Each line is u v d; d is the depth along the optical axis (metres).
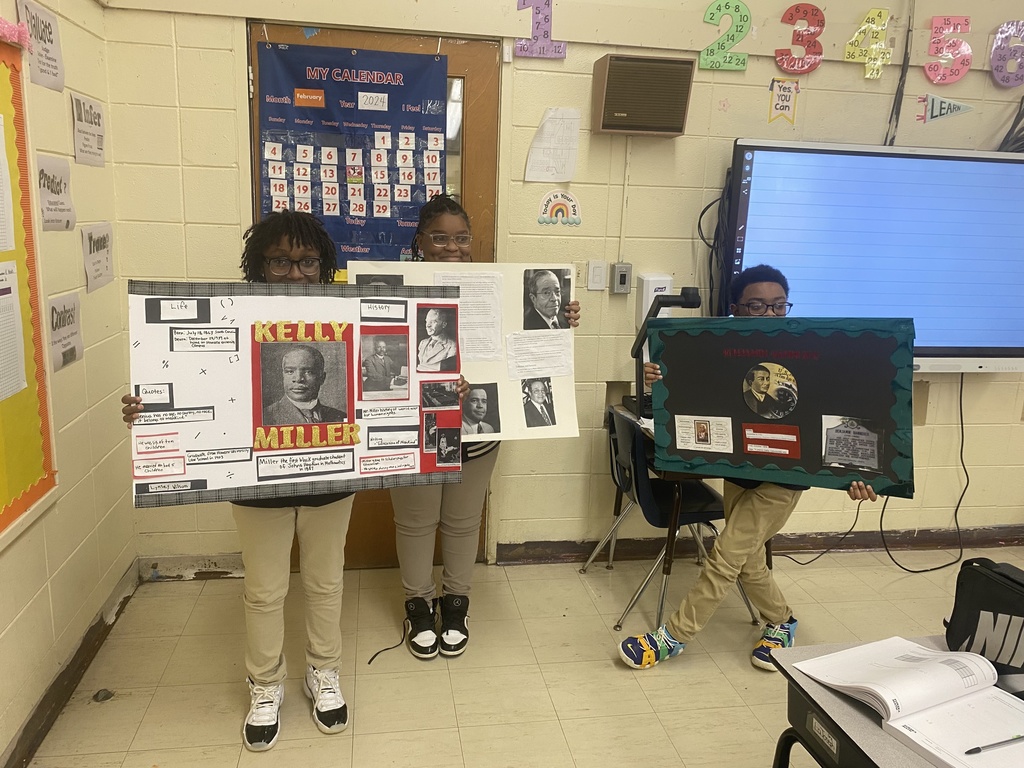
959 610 1.37
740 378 2.11
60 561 2.05
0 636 1.69
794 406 2.06
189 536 2.77
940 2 2.84
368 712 2.06
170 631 2.43
